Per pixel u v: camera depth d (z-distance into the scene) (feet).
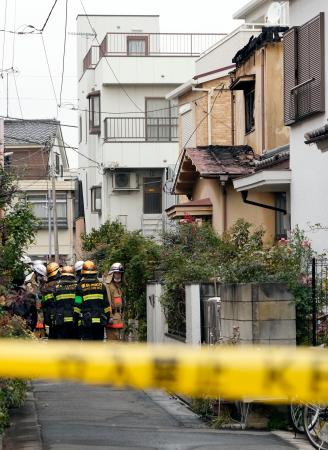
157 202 173.68
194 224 74.69
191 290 53.67
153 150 172.04
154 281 71.67
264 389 6.67
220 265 56.90
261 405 44.52
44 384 60.18
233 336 45.50
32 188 212.43
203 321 53.36
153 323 70.08
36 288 77.30
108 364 6.81
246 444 39.73
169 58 173.17
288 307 45.44
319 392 6.67
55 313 77.51
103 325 78.23
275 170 71.41
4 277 48.47
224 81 114.52
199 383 6.75
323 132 53.62
